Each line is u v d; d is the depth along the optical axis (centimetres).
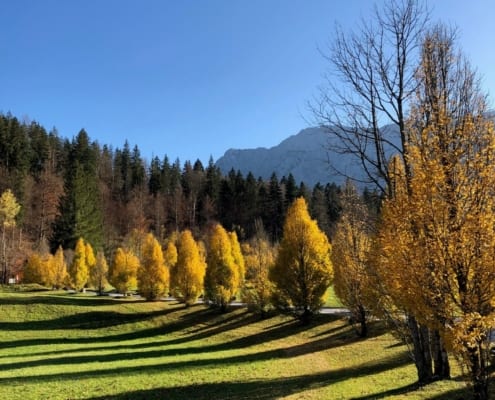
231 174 10525
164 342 2970
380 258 972
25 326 3488
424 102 909
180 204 9444
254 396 1245
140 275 4306
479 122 754
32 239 7125
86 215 6994
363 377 1413
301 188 8912
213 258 3725
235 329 3191
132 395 1354
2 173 7250
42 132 9500
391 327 1730
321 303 3016
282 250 3053
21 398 1339
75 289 5209
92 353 2486
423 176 742
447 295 715
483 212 697
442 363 1213
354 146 1266
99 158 10344
